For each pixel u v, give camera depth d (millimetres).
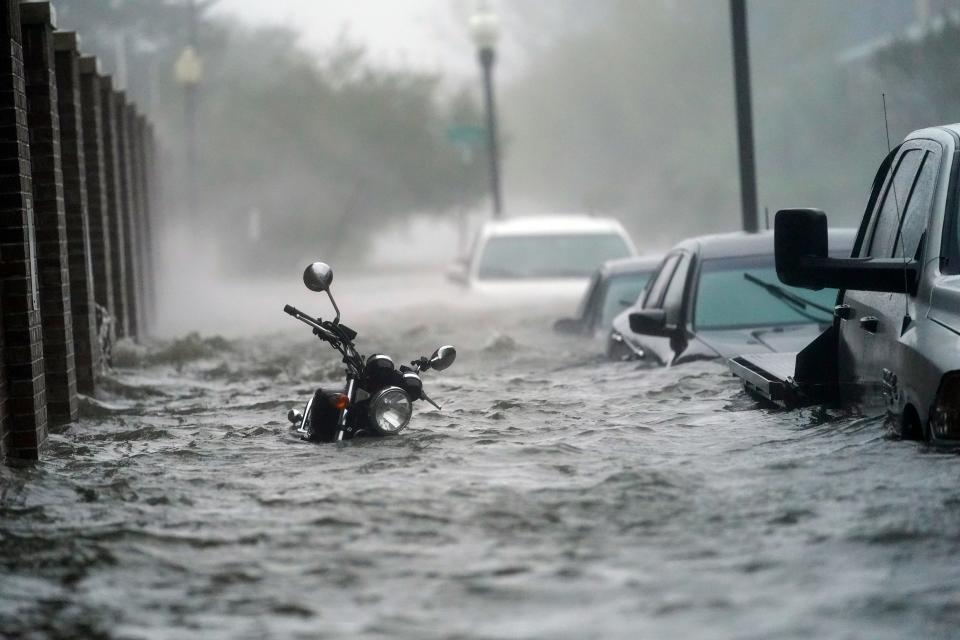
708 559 20094
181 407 43594
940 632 16625
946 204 26312
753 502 23234
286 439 34375
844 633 16688
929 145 28234
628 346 48844
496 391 41938
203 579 20219
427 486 25938
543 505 23859
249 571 20531
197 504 25562
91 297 49281
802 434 29609
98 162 61656
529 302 75938
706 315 43969
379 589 19359
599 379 42719
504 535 22047
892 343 26953
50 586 20078
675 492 24406
